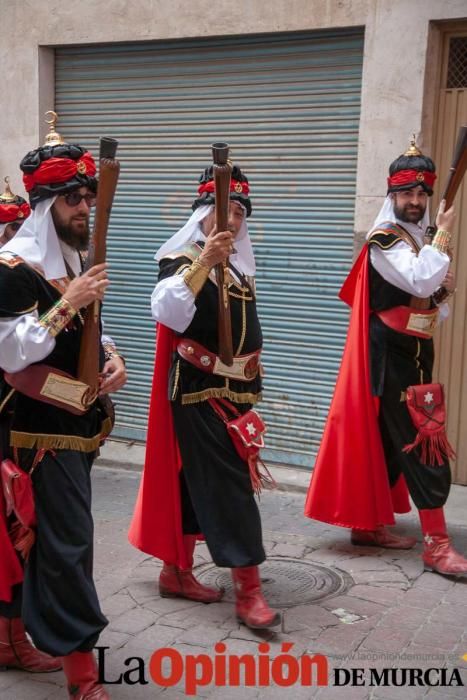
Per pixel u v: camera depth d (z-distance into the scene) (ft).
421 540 14.43
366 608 11.71
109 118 19.49
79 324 9.10
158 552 11.83
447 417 16.56
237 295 11.13
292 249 17.54
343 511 13.55
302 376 17.67
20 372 8.90
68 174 8.74
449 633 10.99
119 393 19.92
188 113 18.48
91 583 9.02
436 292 13.38
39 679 10.00
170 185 18.93
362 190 16.35
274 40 17.28
